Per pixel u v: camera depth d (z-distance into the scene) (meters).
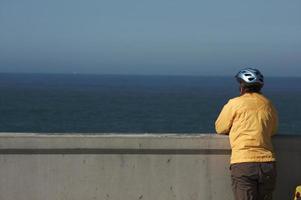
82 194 5.75
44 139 5.71
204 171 5.84
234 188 5.39
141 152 5.79
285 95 156.00
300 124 67.50
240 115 5.46
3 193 5.70
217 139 5.82
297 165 5.99
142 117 72.94
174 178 5.81
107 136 5.76
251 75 5.69
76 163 5.75
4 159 5.71
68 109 85.75
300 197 5.42
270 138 5.57
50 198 5.73
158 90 184.62
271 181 5.32
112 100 113.38
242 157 5.30
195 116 75.69
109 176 5.77
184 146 5.80
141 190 5.79
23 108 86.69
